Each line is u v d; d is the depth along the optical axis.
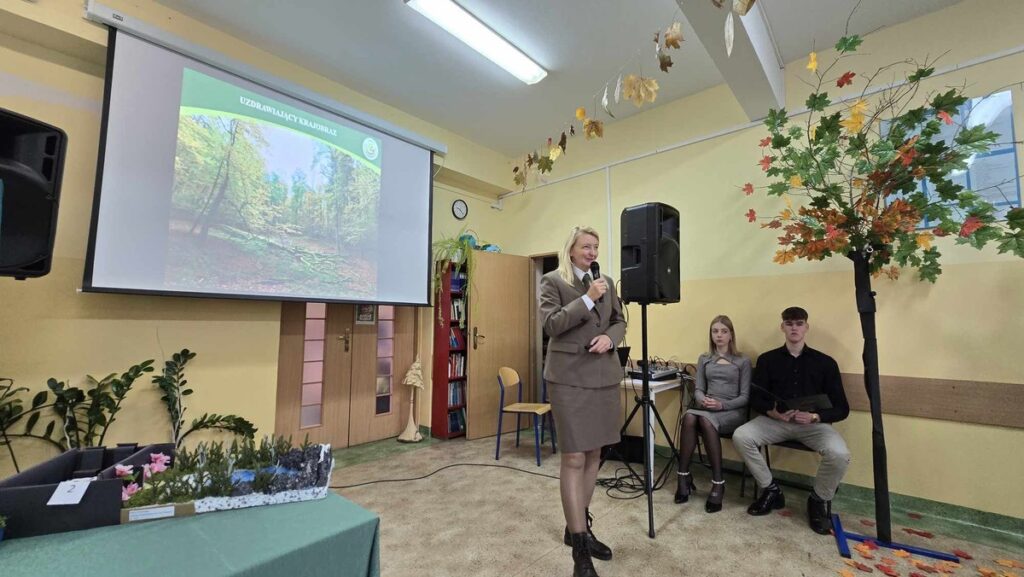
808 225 2.34
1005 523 2.22
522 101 3.74
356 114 3.42
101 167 2.32
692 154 3.50
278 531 0.93
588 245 2.00
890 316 2.60
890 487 2.55
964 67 2.45
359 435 3.84
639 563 1.88
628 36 2.88
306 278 3.09
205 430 2.75
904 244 2.07
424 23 2.81
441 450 3.65
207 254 2.66
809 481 2.81
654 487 2.80
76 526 0.93
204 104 2.71
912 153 1.96
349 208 3.38
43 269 1.29
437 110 3.91
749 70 2.59
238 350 2.88
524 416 4.42
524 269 4.56
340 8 2.67
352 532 0.97
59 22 2.24
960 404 2.37
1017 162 2.29
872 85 2.73
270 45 3.02
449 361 4.09
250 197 2.86
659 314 3.56
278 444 1.29
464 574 1.79
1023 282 2.25
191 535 0.91
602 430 1.85
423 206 3.90
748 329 3.11
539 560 1.90
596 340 1.86
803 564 1.87
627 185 3.89
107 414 2.42
